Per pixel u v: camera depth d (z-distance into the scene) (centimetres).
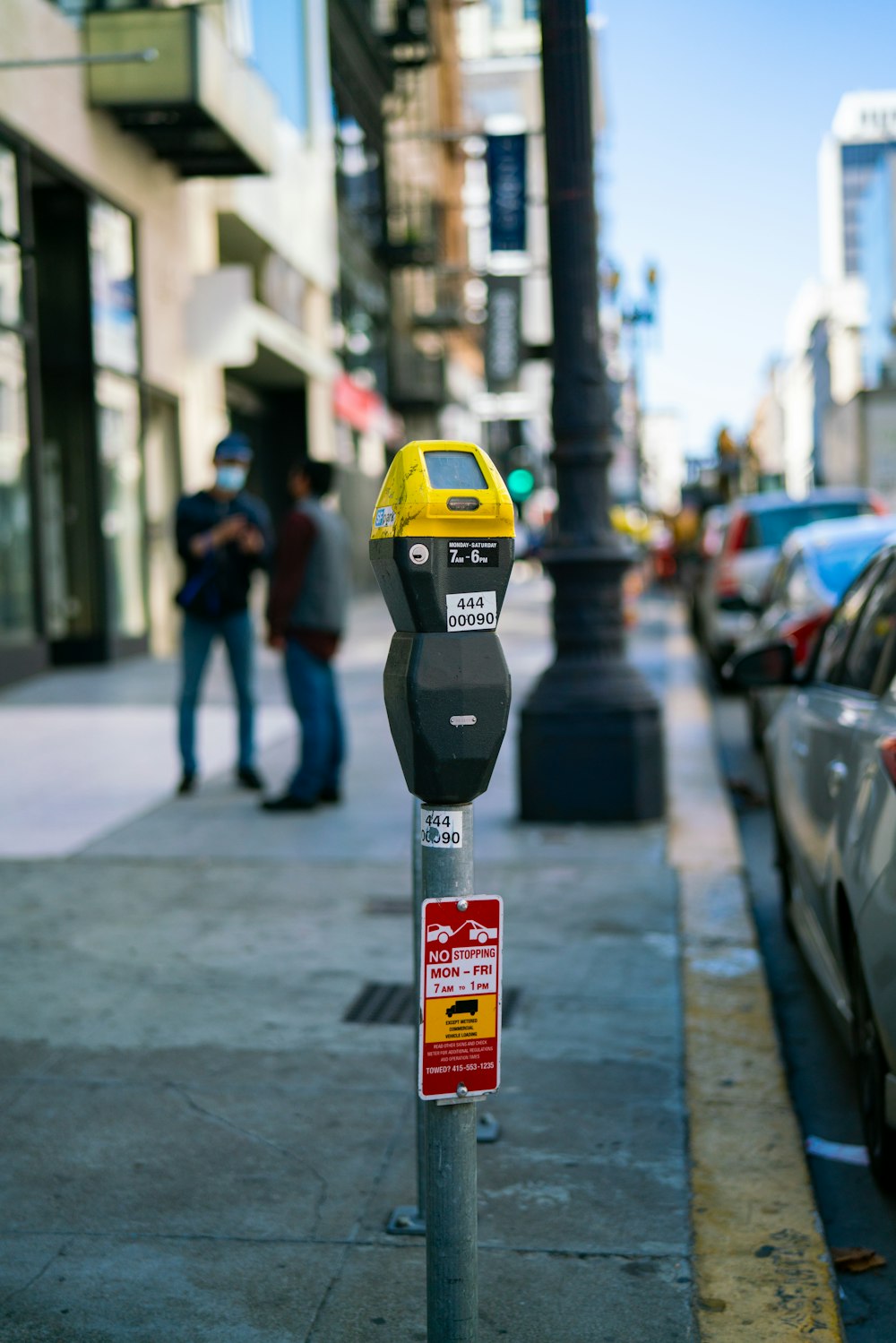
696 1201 364
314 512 838
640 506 4216
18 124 1480
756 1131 406
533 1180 376
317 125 2912
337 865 714
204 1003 512
